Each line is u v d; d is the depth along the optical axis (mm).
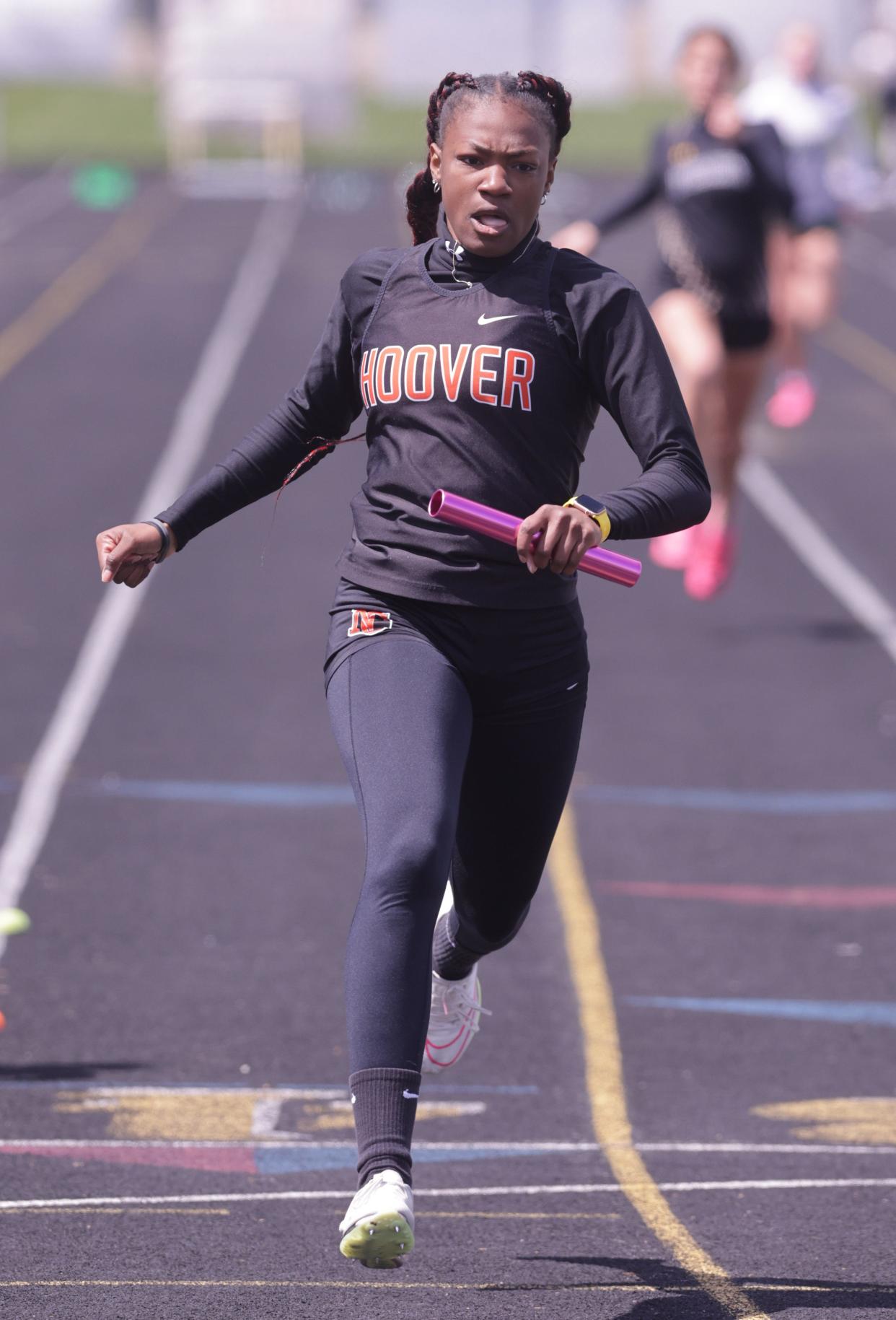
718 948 25297
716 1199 16281
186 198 135375
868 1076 20688
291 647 41375
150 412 67000
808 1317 12930
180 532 14625
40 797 31406
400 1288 13688
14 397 69812
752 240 37125
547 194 14055
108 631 42250
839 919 26516
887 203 136875
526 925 26125
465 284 13961
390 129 185250
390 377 13984
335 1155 17719
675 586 47438
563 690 14203
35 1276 13930
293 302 90375
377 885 12883
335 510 54688
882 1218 15633
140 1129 18422
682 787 32781
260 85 165250
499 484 13789
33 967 23984
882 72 179625
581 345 13773
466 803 14547
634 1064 21047
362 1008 12633
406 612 13977
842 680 39438
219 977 23781
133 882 27469
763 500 56500
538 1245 14898
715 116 37125
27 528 51500
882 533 52531
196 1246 14742
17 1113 18891
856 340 85750
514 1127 18828
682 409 13758
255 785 32406
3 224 121250
